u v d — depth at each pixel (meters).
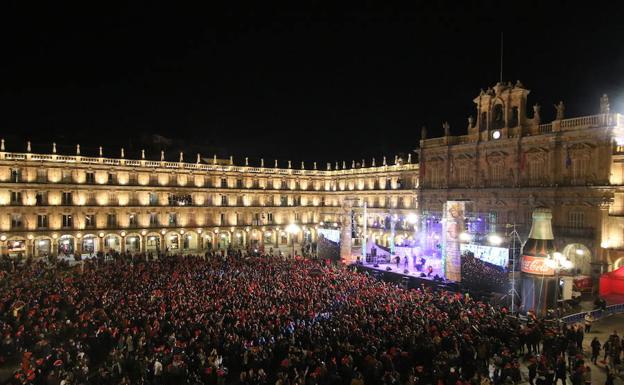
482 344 29.86
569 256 63.81
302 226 115.75
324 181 119.88
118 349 29.73
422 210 85.56
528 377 30.02
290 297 41.16
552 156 65.00
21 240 80.81
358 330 30.80
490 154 74.00
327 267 61.41
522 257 45.59
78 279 48.44
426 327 32.22
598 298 46.00
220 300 39.50
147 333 31.92
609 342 31.70
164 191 95.94
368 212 106.06
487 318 35.78
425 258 68.56
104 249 88.75
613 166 59.81
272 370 28.77
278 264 60.78
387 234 99.50
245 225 105.94
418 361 28.75
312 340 30.27
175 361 26.38
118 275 50.44
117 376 26.91
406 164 97.62
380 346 29.53
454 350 28.75
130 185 91.56
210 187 101.81
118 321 34.06
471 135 78.38
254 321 33.47
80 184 86.12
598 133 59.72
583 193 61.25
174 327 33.28
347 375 25.39
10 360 30.53
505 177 71.88
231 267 57.53
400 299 41.25
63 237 84.38
